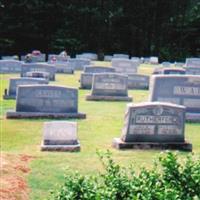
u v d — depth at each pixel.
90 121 17.39
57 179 10.12
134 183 5.42
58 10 56.03
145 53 62.62
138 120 13.24
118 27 60.72
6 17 54.78
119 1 59.03
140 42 62.12
